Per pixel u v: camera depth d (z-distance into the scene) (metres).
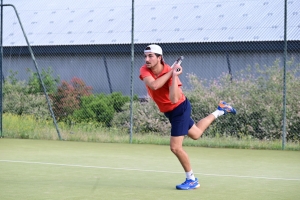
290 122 33.47
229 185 17.48
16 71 49.25
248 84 35.41
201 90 36.44
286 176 19.89
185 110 16.47
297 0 46.38
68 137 35.53
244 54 43.38
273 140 33.78
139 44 47.12
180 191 16.09
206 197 15.10
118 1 54.31
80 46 49.00
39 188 16.36
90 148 30.50
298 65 36.41
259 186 17.31
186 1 50.97
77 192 15.70
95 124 37.84
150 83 15.84
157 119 36.00
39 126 38.47
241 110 34.66
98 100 38.81
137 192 15.82
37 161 23.88
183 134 16.42
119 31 49.38
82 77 49.09
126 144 33.31
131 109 34.09
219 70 44.25
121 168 21.73
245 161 24.97
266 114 34.16
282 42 42.00
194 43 45.19
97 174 19.84
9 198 14.63
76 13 54.19
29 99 40.41
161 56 16.22
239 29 44.88
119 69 47.69
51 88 43.44
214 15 47.72
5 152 27.80
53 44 50.09
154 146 32.12
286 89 33.69
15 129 37.91
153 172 20.56
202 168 22.23
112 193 15.58
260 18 45.44
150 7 51.66
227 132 34.91
